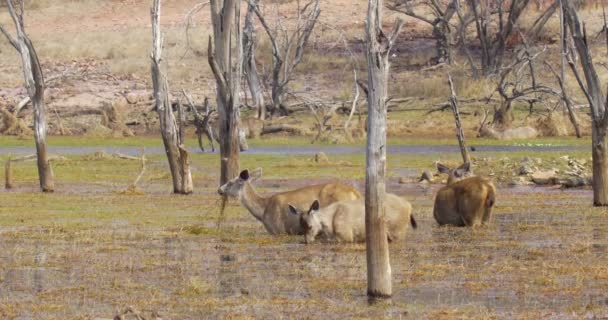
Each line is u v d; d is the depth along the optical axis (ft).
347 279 102.01
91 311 88.38
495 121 349.00
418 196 186.80
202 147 299.79
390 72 408.26
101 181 218.59
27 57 194.80
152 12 191.72
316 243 124.36
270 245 124.06
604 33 409.90
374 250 92.99
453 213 138.72
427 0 433.07
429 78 395.96
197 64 428.15
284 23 460.55
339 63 418.92
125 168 248.73
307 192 131.54
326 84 402.93
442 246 121.90
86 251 120.98
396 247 121.08
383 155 91.04
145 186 208.64
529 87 379.76
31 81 194.80
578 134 334.65
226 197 134.72
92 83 410.11
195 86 405.18
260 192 189.47
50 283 101.55
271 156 275.18
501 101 352.90
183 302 92.12
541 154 268.41
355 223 123.44
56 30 497.46
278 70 370.94
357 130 336.49
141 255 118.01
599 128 164.76
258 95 361.92
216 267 109.70
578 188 201.57
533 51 411.34
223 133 186.80
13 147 316.40
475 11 388.78
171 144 191.11
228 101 186.39
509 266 108.27
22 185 211.41
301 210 130.00
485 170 228.84
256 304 90.84
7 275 106.01
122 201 178.09
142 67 429.79
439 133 347.36
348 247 120.57
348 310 88.02
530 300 92.12
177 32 458.50
